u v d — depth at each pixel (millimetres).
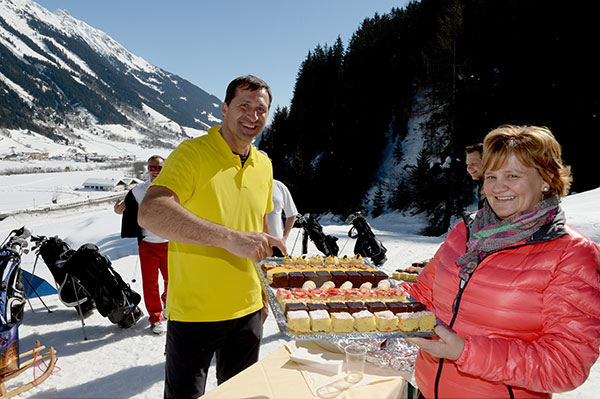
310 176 40875
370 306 1861
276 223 3988
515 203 1264
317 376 1927
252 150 2256
